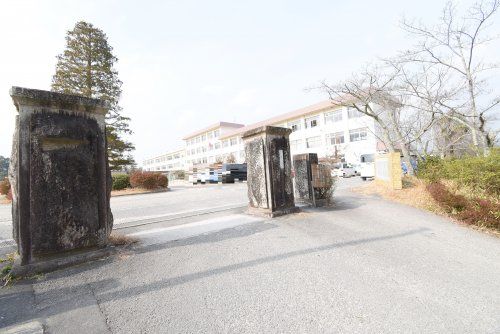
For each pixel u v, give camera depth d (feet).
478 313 8.30
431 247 14.17
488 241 15.40
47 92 11.49
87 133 12.78
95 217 12.86
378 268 11.45
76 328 7.62
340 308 8.47
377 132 85.25
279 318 7.98
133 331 7.47
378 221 19.21
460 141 41.78
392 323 7.73
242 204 27.45
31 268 10.82
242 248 13.92
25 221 10.96
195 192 47.26
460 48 29.01
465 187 24.02
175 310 8.46
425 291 9.59
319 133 106.93
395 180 29.63
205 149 175.94
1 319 8.03
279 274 10.88
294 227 17.72
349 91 35.29
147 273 11.10
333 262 12.05
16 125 11.76
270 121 126.62
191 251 13.58
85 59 61.72
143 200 37.83
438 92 31.83
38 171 11.31
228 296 9.26
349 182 53.47
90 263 12.08
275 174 21.27
